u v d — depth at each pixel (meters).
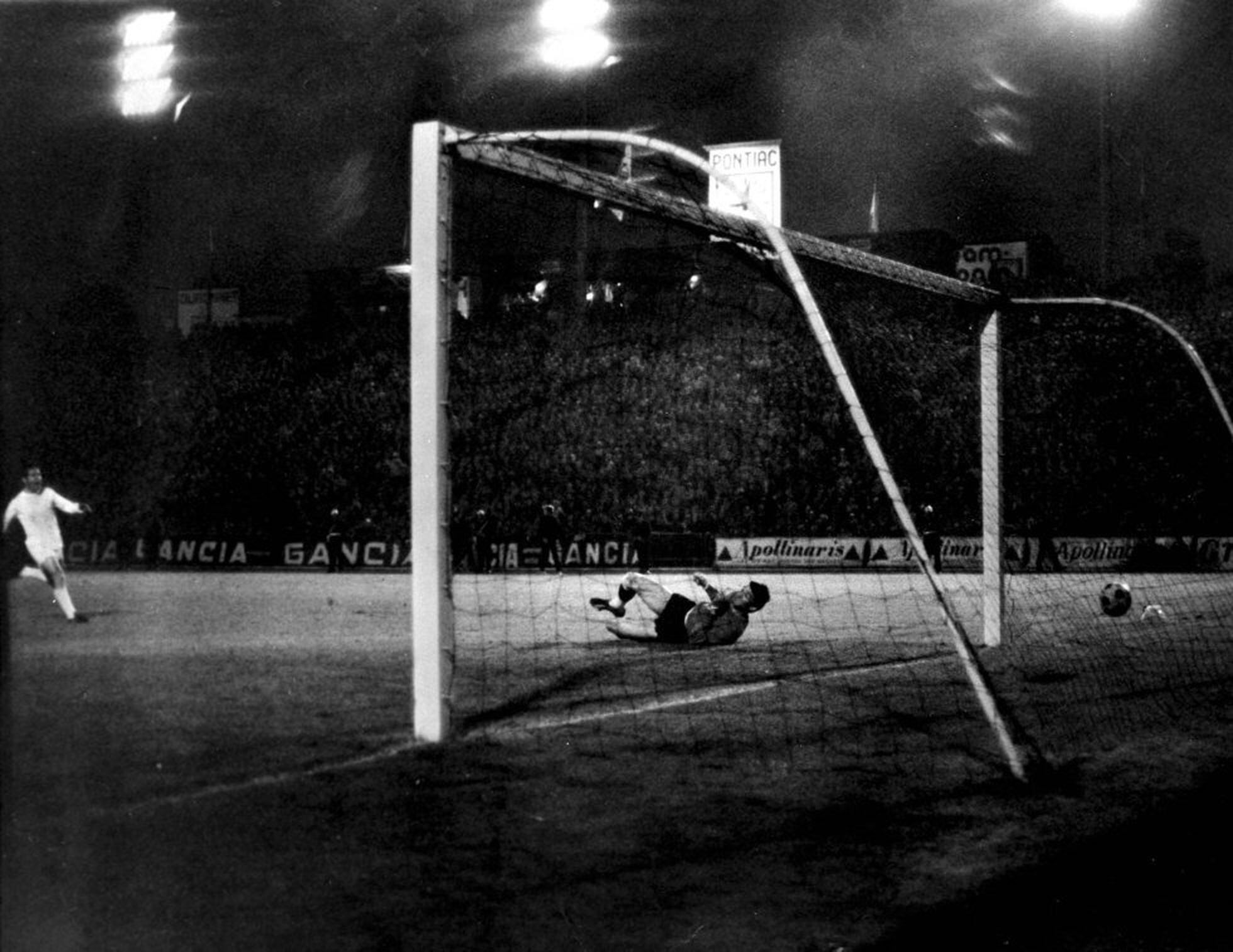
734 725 6.83
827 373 27.52
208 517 29.11
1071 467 26.11
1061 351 25.91
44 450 28.05
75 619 12.02
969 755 6.17
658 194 7.78
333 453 29.38
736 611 10.45
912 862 4.38
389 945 3.46
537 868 4.21
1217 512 25.94
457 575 24.34
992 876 4.24
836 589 19.84
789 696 7.85
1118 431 26.34
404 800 5.03
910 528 6.27
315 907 3.76
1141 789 5.54
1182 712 7.57
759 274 9.26
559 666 9.26
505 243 22.55
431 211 6.32
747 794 5.30
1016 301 10.78
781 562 26.12
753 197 9.00
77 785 5.09
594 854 4.38
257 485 29.17
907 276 9.73
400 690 7.78
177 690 7.61
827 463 27.02
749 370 28.36
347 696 7.55
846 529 26.48
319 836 4.50
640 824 4.77
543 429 28.94
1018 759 5.88
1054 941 3.63
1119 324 25.95
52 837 4.38
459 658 9.77
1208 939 3.68
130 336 30.09
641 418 28.67
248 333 33.53
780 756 6.04
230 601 15.80
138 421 29.69
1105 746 6.48
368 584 20.31
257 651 9.83
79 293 28.55
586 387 29.38
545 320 31.02
